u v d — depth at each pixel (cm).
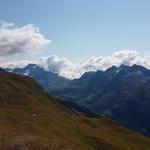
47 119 12325
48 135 7812
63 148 4431
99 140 10994
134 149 12238
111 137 12938
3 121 7806
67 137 9644
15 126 7381
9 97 16550
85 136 11212
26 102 16350
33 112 13975
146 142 14788
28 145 3916
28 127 8075
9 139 4022
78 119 15762
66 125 12088
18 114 11725
